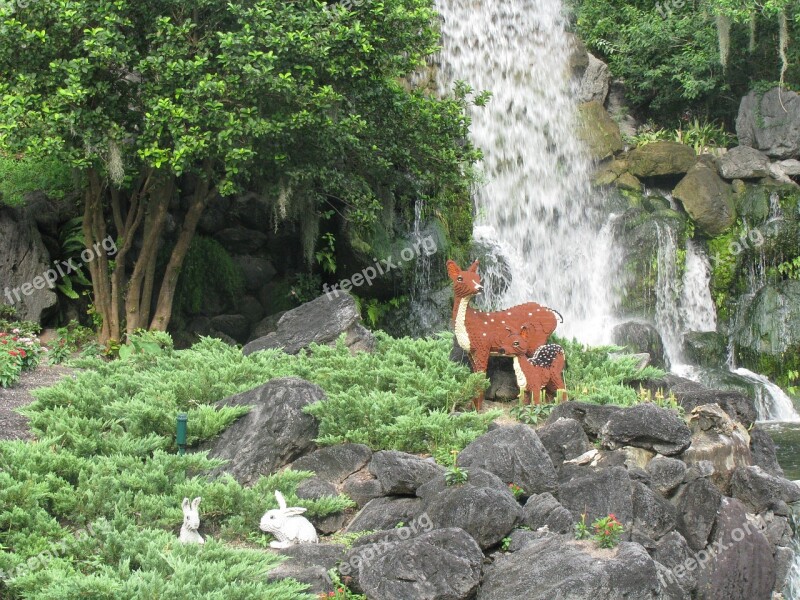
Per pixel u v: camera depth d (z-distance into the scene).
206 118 12.40
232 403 9.26
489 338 10.57
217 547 6.92
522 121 22.27
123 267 14.33
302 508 7.68
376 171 14.92
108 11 12.44
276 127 12.51
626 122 24.47
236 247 16.33
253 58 12.16
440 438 9.05
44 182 14.37
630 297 20.12
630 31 24.06
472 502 7.50
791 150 21.38
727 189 20.88
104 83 12.54
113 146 12.48
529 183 21.83
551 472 8.36
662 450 8.98
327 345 11.68
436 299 17.08
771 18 22.67
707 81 23.11
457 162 15.52
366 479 8.61
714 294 20.45
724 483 9.54
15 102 12.25
